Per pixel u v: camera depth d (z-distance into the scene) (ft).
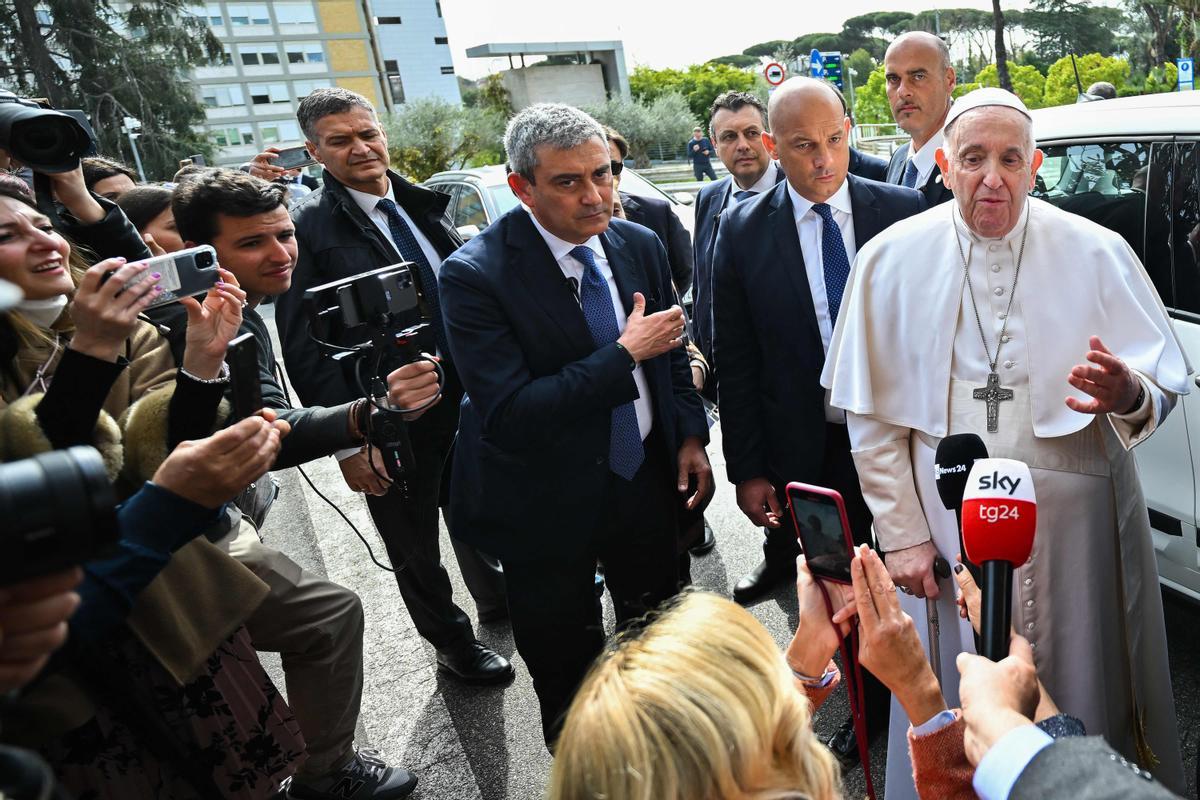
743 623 3.14
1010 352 6.32
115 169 11.18
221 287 5.27
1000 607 4.00
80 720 4.74
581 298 7.45
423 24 299.17
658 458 7.95
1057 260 6.23
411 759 8.95
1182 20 81.56
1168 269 8.65
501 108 180.45
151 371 5.56
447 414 9.73
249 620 6.97
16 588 2.98
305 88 234.99
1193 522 8.39
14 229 4.79
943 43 11.25
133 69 123.75
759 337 8.71
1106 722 6.42
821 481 8.81
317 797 7.80
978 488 4.10
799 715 3.05
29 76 117.29
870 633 3.94
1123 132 9.08
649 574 8.21
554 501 7.37
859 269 6.95
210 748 5.57
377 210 9.75
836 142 8.22
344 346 7.23
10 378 4.92
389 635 11.29
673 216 14.61
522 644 7.97
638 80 205.98
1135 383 5.67
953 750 3.88
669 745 2.79
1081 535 6.24
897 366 6.82
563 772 2.95
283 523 15.43
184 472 4.44
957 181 6.23
